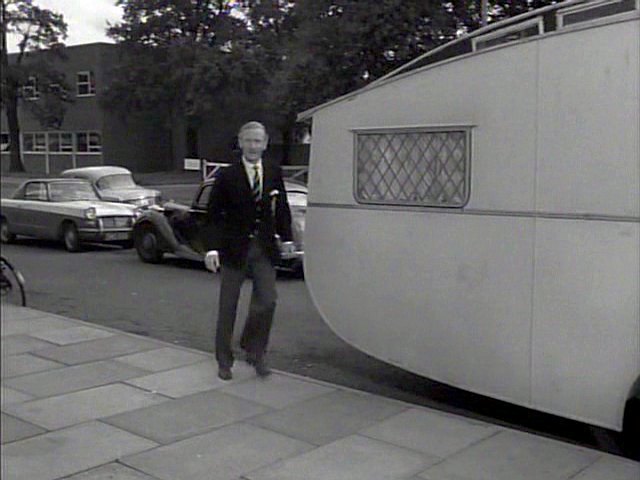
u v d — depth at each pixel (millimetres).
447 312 5570
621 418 4770
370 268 6020
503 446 5043
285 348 8141
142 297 11227
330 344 8289
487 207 5273
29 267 14555
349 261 6152
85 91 40031
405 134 5707
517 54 5047
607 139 4684
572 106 4812
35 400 6141
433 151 5562
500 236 5223
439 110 5480
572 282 4898
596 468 4672
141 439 5285
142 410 5867
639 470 4641
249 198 6301
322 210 6297
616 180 4668
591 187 4770
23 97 42594
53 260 15602
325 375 7133
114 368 7027
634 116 4574
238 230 6352
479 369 5426
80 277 13211
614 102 4645
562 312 4957
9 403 6070
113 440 5270
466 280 5434
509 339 5234
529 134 5023
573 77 4797
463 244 5434
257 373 6676
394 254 5859
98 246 18234
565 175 4871
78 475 4711
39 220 17594
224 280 6488
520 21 5113
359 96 5977
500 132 5164
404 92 5688
